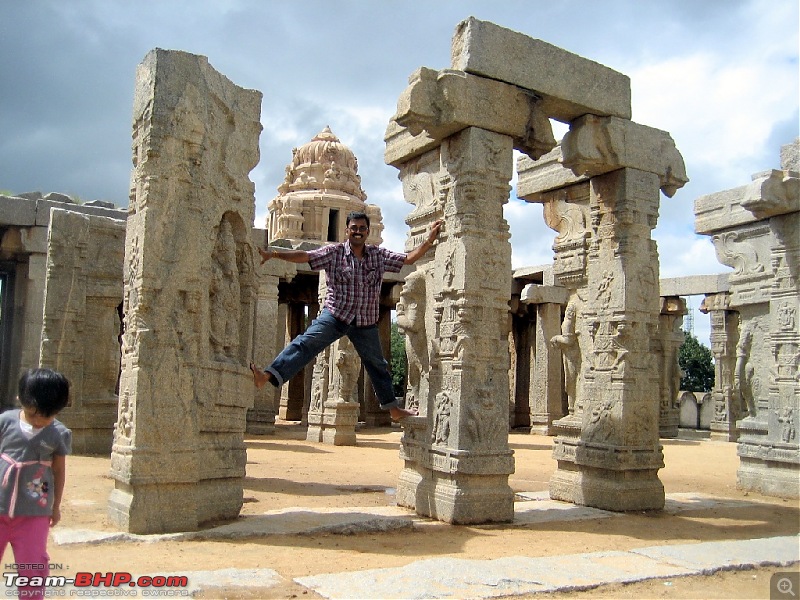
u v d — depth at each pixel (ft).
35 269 61.05
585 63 30.89
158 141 22.89
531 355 93.61
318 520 25.13
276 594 16.43
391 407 27.40
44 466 13.89
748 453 41.29
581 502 33.09
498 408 27.61
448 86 27.09
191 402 22.89
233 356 25.75
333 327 24.80
